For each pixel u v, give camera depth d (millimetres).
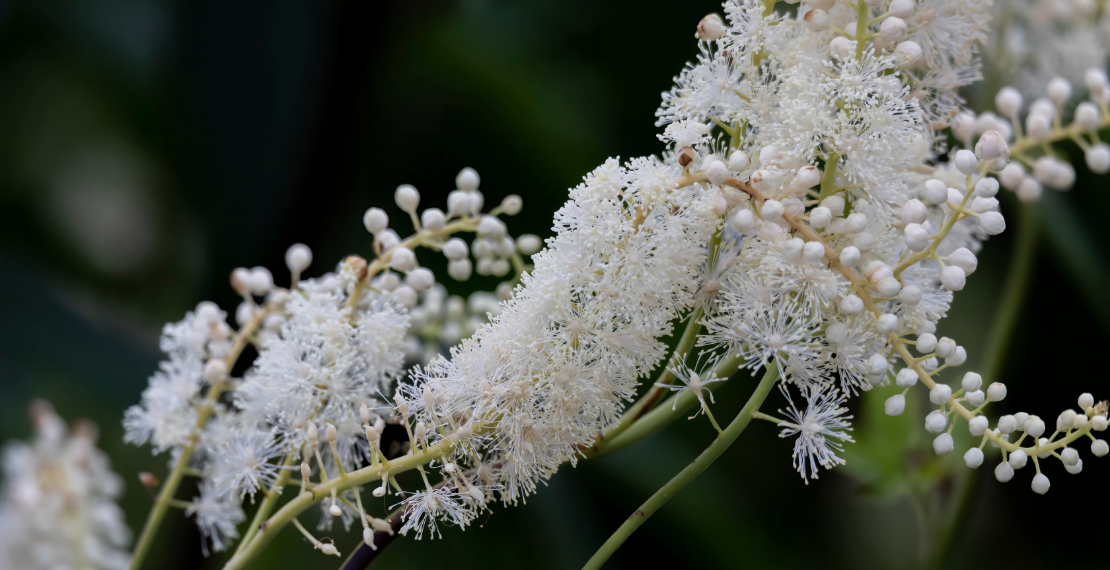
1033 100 678
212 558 647
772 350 560
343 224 688
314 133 657
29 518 552
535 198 717
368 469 565
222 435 591
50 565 554
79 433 558
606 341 561
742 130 576
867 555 687
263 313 599
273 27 657
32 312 676
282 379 577
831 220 560
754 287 562
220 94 658
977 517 681
